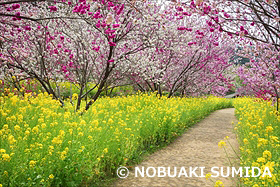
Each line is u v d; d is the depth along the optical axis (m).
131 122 5.72
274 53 6.34
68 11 5.94
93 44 7.06
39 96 7.19
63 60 6.99
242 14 5.64
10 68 6.99
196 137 7.52
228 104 23.17
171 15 9.23
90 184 3.69
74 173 3.33
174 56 10.36
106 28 5.53
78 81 7.25
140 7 6.23
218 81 15.45
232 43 12.04
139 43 8.24
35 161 3.02
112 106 7.88
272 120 6.79
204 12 4.70
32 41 6.61
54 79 7.06
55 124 4.21
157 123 6.52
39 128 4.25
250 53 7.13
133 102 9.20
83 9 4.92
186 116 9.47
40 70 6.99
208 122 11.00
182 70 12.45
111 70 6.99
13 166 2.84
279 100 8.53
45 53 6.61
